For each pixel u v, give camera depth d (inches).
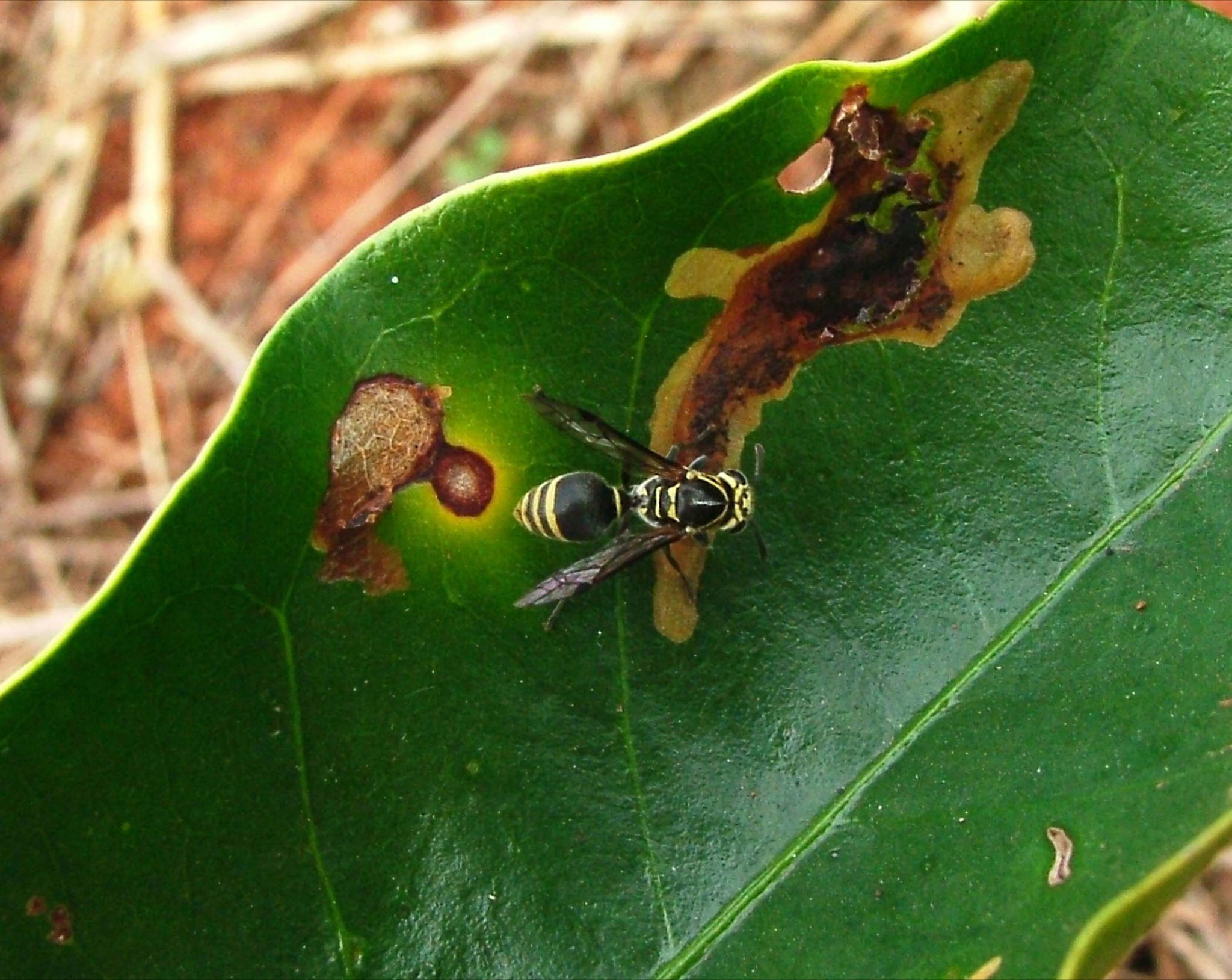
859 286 2.9
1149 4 2.8
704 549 3.0
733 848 2.8
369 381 2.8
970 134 2.8
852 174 2.8
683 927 2.8
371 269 2.7
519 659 2.9
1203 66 2.8
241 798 2.8
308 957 2.8
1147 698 2.7
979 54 2.8
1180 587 2.8
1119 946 2.5
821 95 2.7
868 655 2.9
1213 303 2.8
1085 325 2.9
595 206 2.8
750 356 2.9
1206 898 4.5
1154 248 2.8
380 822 2.8
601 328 2.9
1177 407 2.8
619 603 3.0
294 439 2.7
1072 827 2.7
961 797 2.8
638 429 2.9
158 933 2.8
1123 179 2.8
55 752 2.7
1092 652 2.8
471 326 2.8
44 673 2.7
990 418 2.9
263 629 2.8
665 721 2.9
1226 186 2.8
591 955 2.8
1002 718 2.8
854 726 2.9
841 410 2.9
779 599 2.9
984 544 2.9
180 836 2.8
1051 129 2.8
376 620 2.9
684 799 2.9
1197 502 2.8
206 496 2.7
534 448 2.9
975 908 2.7
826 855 2.8
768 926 2.8
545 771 2.9
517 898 2.8
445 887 2.8
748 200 2.8
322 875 2.8
